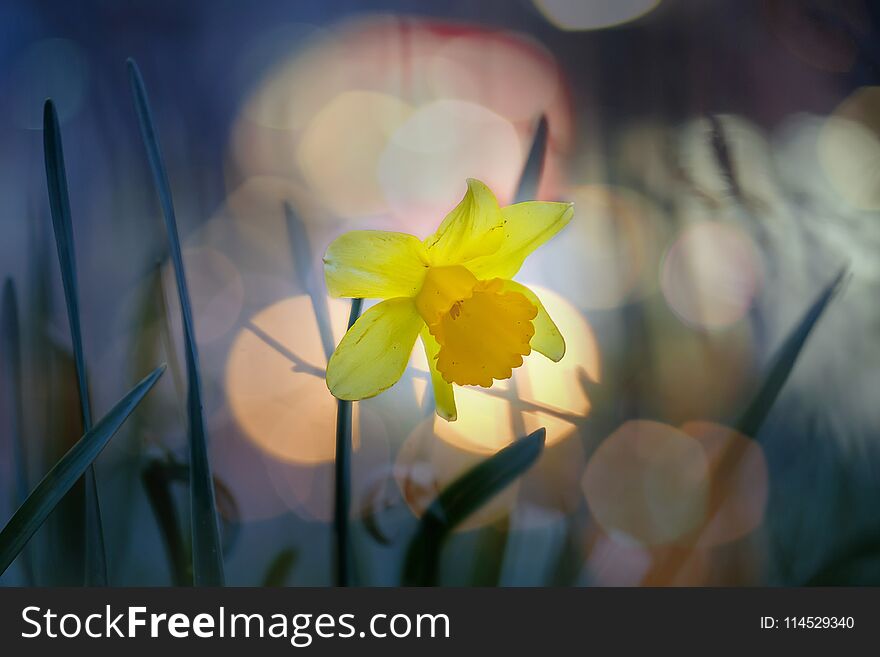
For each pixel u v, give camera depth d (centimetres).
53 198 46
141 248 63
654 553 57
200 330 71
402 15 115
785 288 66
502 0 111
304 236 53
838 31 65
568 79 91
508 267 51
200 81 105
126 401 45
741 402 62
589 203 72
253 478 64
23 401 50
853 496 56
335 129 107
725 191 60
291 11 113
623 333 64
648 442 61
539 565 57
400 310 50
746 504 59
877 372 61
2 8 94
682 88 76
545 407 55
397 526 55
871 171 66
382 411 59
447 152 107
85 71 92
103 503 54
